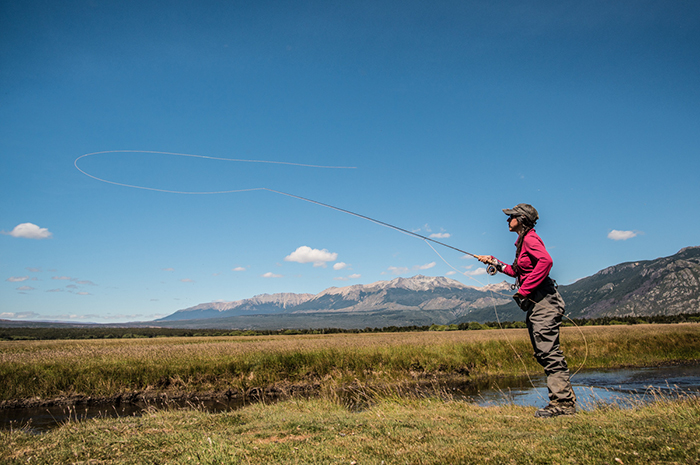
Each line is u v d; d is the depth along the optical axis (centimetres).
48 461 353
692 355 2534
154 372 1670
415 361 2109
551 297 493
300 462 301
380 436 381
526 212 504
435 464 275
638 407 503
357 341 3269
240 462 314
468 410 568
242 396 1639
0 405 1360
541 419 429
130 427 504
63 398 1453
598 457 260
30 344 4253
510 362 2238
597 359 2431
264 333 12138
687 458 242
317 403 841
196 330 14738
